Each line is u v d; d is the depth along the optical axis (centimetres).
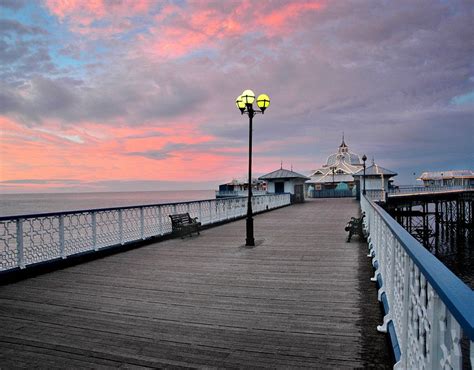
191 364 330
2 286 604
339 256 825
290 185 3481
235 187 5050
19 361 341
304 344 367
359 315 446
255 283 605
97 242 855
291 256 834
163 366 327
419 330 224
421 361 213
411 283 256
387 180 3959
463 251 3011
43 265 696
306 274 662
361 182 3878
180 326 421
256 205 2183
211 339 383
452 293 136
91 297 539
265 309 475
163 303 507
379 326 397
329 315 449
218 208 1602
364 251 882
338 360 333
